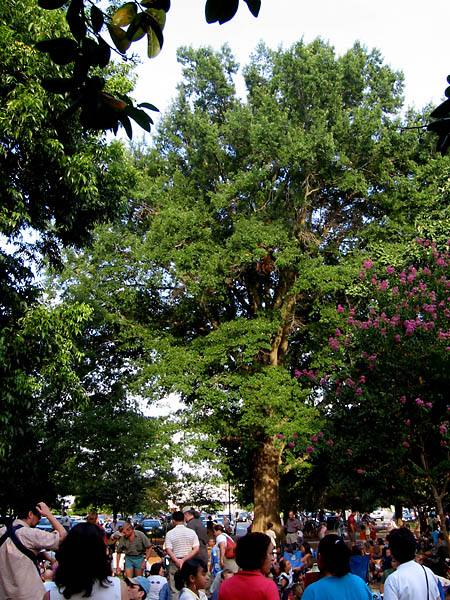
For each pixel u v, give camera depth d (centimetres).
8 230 1244
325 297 2442
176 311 2517
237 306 2683
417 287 1527
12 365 1272
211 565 1291
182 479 2378
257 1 290
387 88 2508
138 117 334
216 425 2298
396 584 516
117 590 348
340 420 1577
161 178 2547
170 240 2284
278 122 2308
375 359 1444
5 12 1239
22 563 476
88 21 314
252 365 2425
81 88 323
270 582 468
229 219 2480
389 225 2312
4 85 1225
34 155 1286
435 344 1371
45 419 2180
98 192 1410
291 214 2323
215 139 2436
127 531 1177
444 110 361
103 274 2397
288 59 2445
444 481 1403
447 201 2209
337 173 2328
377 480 1534
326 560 478
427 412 1320
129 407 2402
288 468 2378
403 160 2425
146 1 311
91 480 2228
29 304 1395
